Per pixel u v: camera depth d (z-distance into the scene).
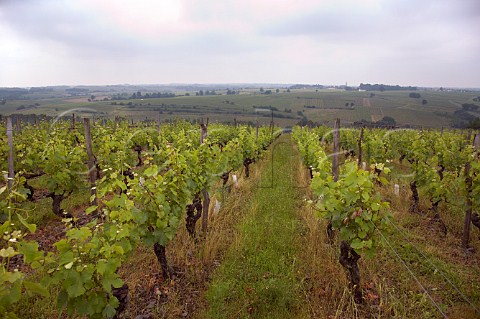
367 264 5.39
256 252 5.80
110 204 3.94
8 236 2.60
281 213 7.97
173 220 4.80
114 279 3.12
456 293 4.72
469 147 10.35
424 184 8.17
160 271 5.21
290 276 5.02
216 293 4.49
